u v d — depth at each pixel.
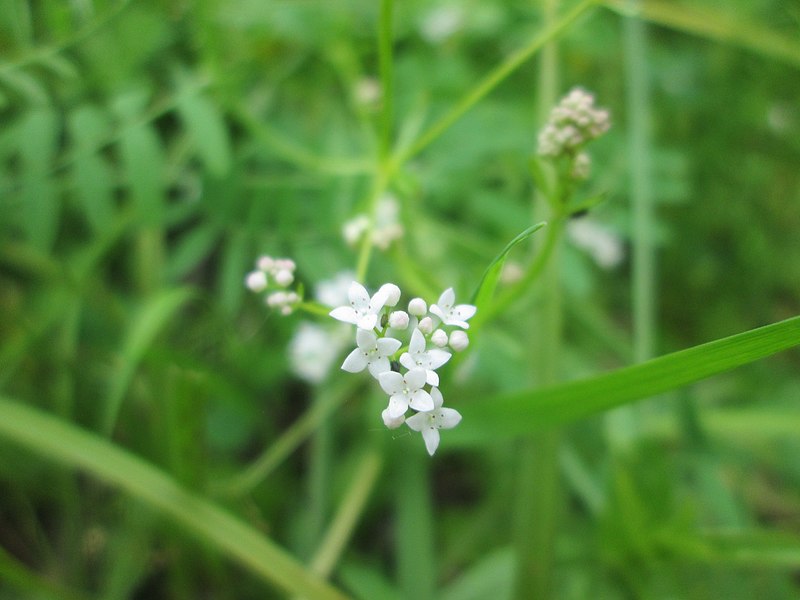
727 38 0.10
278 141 0.10
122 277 0.11
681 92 0.12
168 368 0.08
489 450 0.10
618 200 0.11
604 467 0.09
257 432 0.11
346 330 0.10
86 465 0.08
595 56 0.12
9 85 0.08
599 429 0.10
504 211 0.10
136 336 0.08
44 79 0.09
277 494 0.10
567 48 0.12
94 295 0.10
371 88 0.10
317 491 0.10
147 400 0.10
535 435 0.08
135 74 0.10
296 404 0.11
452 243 0.10
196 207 0.10
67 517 0.10
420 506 0.09
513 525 0.10
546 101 0.10
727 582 0.09
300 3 0.11
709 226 0.13
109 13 0.08
